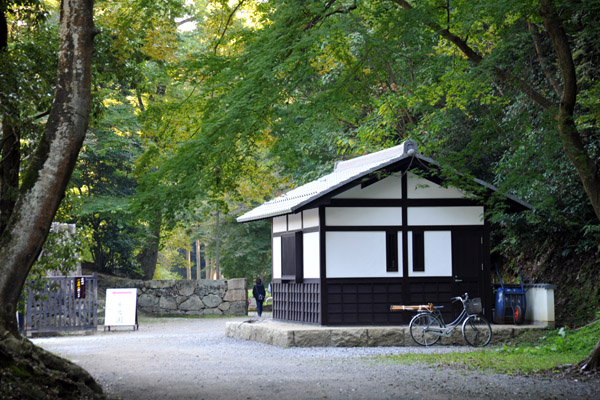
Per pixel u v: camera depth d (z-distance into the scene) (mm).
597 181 11281
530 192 18906
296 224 19281
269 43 11312
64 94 8805
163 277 48406
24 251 8352
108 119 27875
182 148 11539
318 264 17625
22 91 10805
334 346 16297
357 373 11078
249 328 18438
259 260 43781
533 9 11734
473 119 22469
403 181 17812
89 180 32406
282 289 20219
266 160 30453
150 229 12367
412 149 17266
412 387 9469
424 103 16406
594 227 17672
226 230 43781
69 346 17109
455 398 8570
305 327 17094
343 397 8625
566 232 20531
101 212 30250
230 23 15312
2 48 11062
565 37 11195
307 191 19797
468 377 10430
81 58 8883
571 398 8617
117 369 12031
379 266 17625
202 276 75562
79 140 8812
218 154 11602
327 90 11953
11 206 10398
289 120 11852
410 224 17750
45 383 7105
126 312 23234
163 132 13336
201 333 21500
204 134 11430
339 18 11164
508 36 13609
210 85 12383
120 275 35688
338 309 17438
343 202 17609
